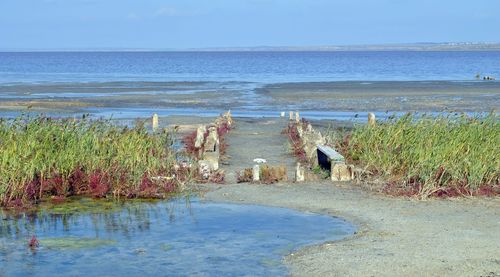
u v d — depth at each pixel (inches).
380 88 2940.5
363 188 738.2
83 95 2564.0
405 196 695.1
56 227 594.6
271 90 2876.5
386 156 800.3
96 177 733.9
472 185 715.4
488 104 2113.7
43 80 3846.0
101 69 6048.2
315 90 2839.6
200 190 741.9
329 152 829.2
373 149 859.4
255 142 1165.1
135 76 4542.3
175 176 762.8
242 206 669.3
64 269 476.4
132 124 1481.3
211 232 572.7
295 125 1333.7
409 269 462.6
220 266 480.7
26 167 696.4
